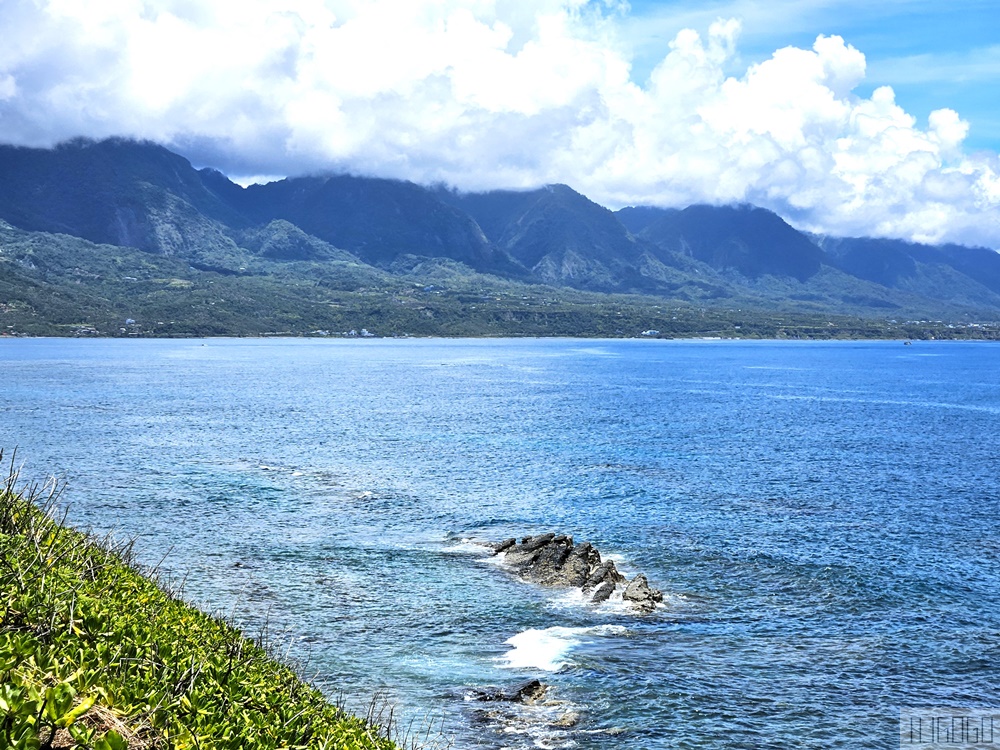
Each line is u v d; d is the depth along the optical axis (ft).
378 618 126.21
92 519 180.96
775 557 161.89
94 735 37.09
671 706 100.12
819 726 96.37
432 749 88.48
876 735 94.53
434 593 138.10
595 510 200.34
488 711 97.91
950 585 145.89
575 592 139.64
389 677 106.01
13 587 55.83
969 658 115.44
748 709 99.86
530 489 223.51
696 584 145.59
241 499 205.36
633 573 151.74
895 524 189.16
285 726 50.37
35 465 246.06
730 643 119.34
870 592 141.90
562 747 90.79
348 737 54.70
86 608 56.34
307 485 224.33
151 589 74.23
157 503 198.80
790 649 117.70
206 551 159.02
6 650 41.83
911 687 106.52
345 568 150.51
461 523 185.57
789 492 224.74
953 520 193.67
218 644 65.26
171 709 44.68
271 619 124.26
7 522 76.84
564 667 110.22
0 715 33.30
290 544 165.48
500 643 117.91
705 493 221.66
